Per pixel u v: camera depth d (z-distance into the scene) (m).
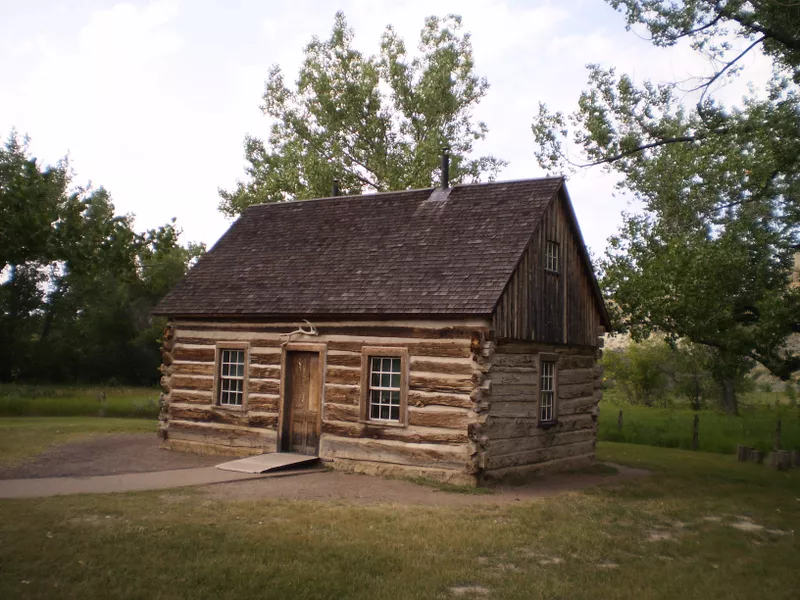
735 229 20.08
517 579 7.81
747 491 14.41
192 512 10.25
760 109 19.67
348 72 35.81
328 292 16.17
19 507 10.21
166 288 49.38
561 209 17.17
